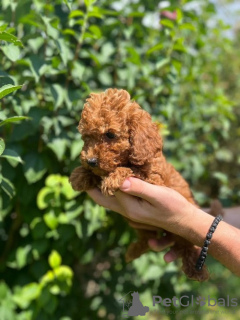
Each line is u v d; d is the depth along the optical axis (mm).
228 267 315
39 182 449
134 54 444
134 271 567
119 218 501
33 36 392
